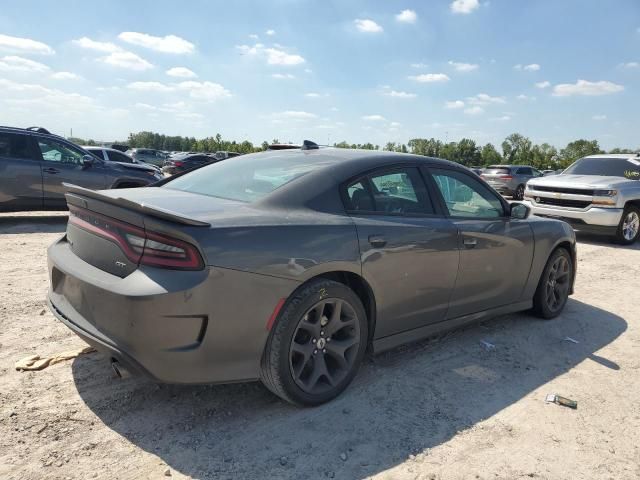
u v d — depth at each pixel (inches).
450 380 132.1
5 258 237.1
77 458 91.4
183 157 1069.1
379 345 128.1
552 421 114.5
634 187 381.1
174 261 92.4
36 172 345.7
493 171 904.3
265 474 90.3
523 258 166.9
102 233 103.4
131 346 92.4
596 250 358.0
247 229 99.9
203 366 95.8
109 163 386.9
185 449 96.1
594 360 152.0
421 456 98.2
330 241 110.5
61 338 143.7
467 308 151.5
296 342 109.3
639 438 109.5
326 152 140.6
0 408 105.3
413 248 127.5
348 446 100.0
